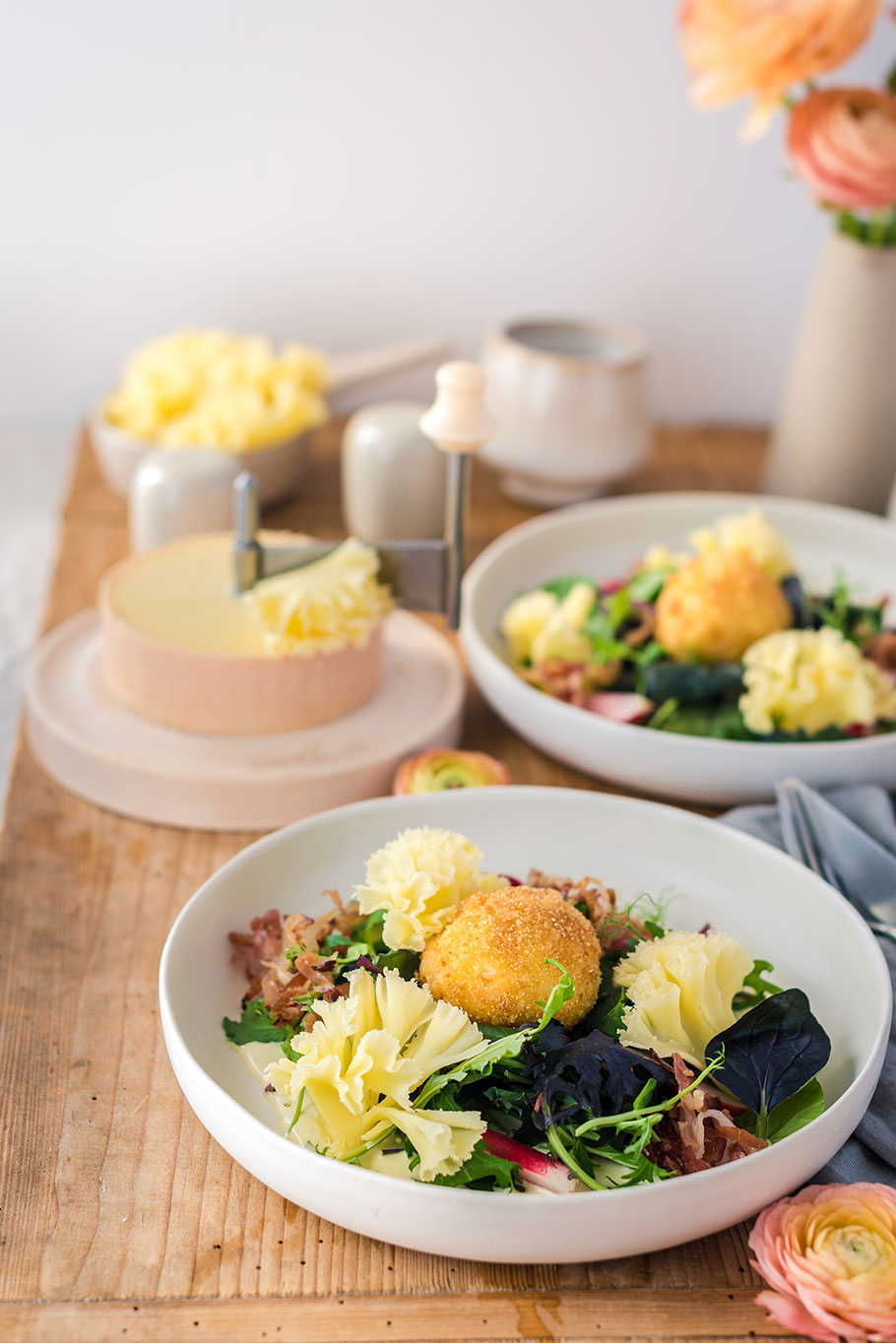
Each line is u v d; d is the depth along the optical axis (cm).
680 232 125
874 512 112
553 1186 68
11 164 121
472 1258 67
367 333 128
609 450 110
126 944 81
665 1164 69
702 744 85
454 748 92
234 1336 67
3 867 84
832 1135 68
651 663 91
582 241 125
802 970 77
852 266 107
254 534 88
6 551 122
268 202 123
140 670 88
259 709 88
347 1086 68
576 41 119
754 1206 68
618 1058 69
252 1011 74
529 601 95
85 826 87
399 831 81
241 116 121
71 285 126
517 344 113
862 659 91
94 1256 69
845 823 82
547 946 71
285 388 112
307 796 86
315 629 87
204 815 87
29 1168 72
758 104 100
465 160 122
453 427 86
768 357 130
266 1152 68
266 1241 70
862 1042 73
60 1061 76
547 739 89
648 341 129
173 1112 74
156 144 121
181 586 92
